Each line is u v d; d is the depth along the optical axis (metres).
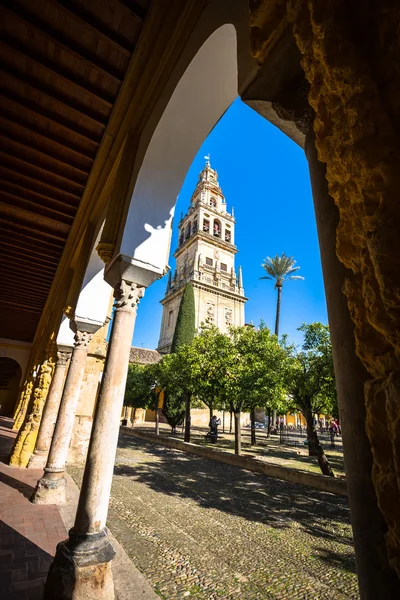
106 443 2.92
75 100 3.66
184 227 42.81
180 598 2.94
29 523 4.08
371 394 0.67
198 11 2.57
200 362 13.48
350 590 3.21
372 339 0.70
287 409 13.31
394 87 0.69
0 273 8.26
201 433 24.36
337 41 0.78
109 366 3.11
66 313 5.48
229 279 37.72
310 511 6.04
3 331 14.88
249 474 9.49
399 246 0.61
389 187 0.65
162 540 4.30
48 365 7.84
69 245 6.40
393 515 0.59
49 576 2.55
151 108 3.35
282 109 1.29
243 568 3.62
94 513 2.75
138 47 3.06
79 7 2.78
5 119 3.81
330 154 0.86
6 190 5.08
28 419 7.70
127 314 3.30
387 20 0.72
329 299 0.93
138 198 3.38
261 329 13.14
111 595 2.57
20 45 3.07
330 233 0.97
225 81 2.79
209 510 5.80
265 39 1.22
